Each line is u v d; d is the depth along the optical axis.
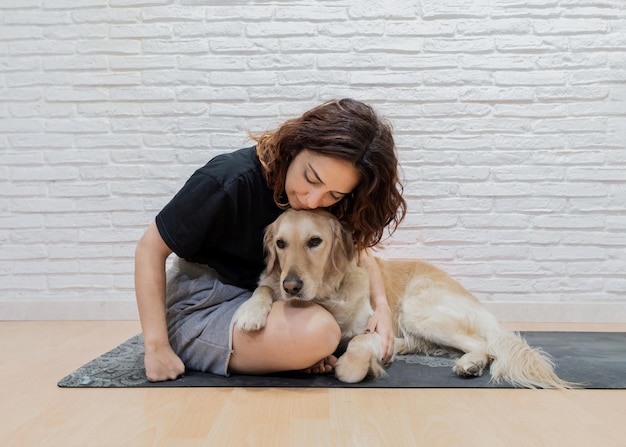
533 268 2.79
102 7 2.78
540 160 2.77
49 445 1.06
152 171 2.81
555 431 1.14
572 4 2.74
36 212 2.82
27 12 2.79
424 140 2.78
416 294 2.09
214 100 2.79
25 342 2.19
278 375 1.59
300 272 1.51
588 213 2.77
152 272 1.52
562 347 2.09
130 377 1.56
